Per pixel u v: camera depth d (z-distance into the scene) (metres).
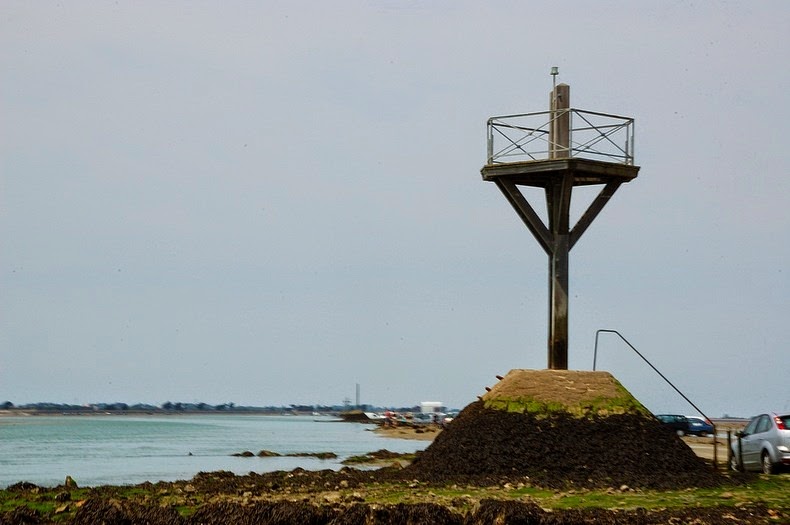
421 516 37.75
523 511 37.31
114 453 110.38
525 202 56.38
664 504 41.59
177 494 47.41
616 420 52.06
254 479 55.34
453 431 54.19
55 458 100.19
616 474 49.19
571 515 37.59
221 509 39.62
